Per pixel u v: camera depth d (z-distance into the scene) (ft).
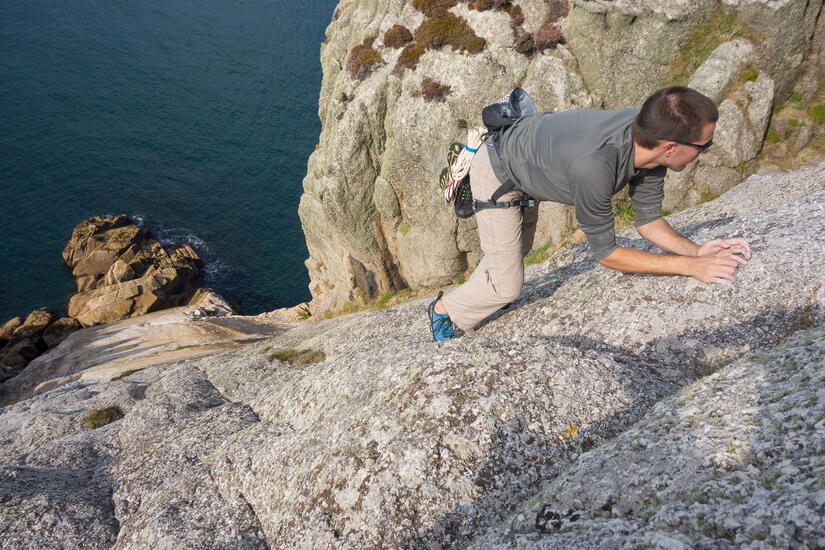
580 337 12.72
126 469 15.56
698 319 11.00
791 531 4.66
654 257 11.10
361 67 56.13
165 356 71.46
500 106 10.94
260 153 199.62
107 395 30.50
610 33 40.24
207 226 167.02
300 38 273.75
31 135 199.62
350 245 69.82
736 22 36.50
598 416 9.38
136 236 148.46
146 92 227.40
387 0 56.34
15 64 236.43
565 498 6.98
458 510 8.42
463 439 9.25
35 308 135.85
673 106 7.98
